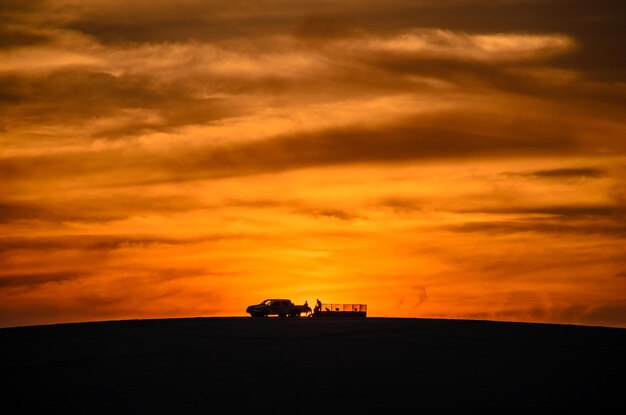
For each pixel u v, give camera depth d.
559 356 68.88
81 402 53.59
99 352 72.75
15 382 59.34
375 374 61.53
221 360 68.00
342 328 93.81
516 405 51.75
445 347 74.50
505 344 76.12
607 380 58.75
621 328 91.31
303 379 59.97
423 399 53.66
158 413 51.00
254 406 52.41
